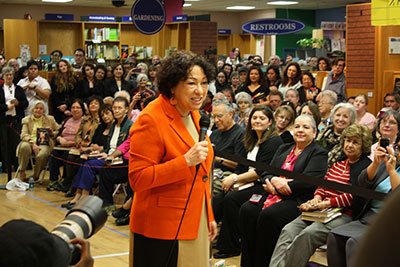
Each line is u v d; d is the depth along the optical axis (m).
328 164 3.91
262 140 4.35
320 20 20.61
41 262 0.59
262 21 13.64
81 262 0.85
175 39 15.40
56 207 5.95
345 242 3.14
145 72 9.74
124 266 4.04
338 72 8.37
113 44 15.96
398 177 3.09
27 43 14.96
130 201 5.27
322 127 5.27
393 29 7.80
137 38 16.19
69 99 8.52
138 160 2.12
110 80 8.76
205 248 2.28
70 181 6.68
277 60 12.05
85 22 15.41
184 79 2.08
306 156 3.77
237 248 4.21
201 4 19.17
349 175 3.53
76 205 1.09
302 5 19.31
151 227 2.16
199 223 2.21
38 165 7.08
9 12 18.44
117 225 5.25
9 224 0.62
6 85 7.98
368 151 3.49
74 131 6.84
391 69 7.91
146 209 2.17
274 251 3.47
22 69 9.43
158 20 7.32
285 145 4.05
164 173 2.06
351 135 3.46
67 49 15.69
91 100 6.48
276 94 6.44
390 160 3.11
